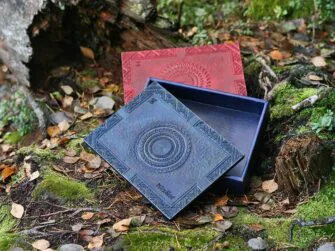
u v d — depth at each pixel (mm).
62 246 1366
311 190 1458
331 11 2076
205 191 1447
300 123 1622
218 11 2170
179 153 1481
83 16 1925
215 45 1774
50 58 1999
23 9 1892
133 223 1414
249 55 1936
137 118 1536
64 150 1696
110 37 1966
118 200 1505
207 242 1352
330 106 1629
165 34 1922
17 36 1942
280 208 1443
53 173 1597
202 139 1492
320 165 1453
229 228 1380
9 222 1500
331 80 1812
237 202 1473
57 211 1491
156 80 1652
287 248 1330
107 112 1864
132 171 1472
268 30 2084
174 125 1518
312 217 1390
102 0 1883
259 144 1575
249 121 1613
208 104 1655
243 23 2117
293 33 2061
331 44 2014
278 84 1760
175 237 1367
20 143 1900
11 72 2109
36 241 1401
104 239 1386
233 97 1611
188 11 2170
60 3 1877
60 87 1990
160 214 1449
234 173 1497
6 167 1685
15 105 2006
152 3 2072
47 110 1920
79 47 2020
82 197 1518
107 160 1489
